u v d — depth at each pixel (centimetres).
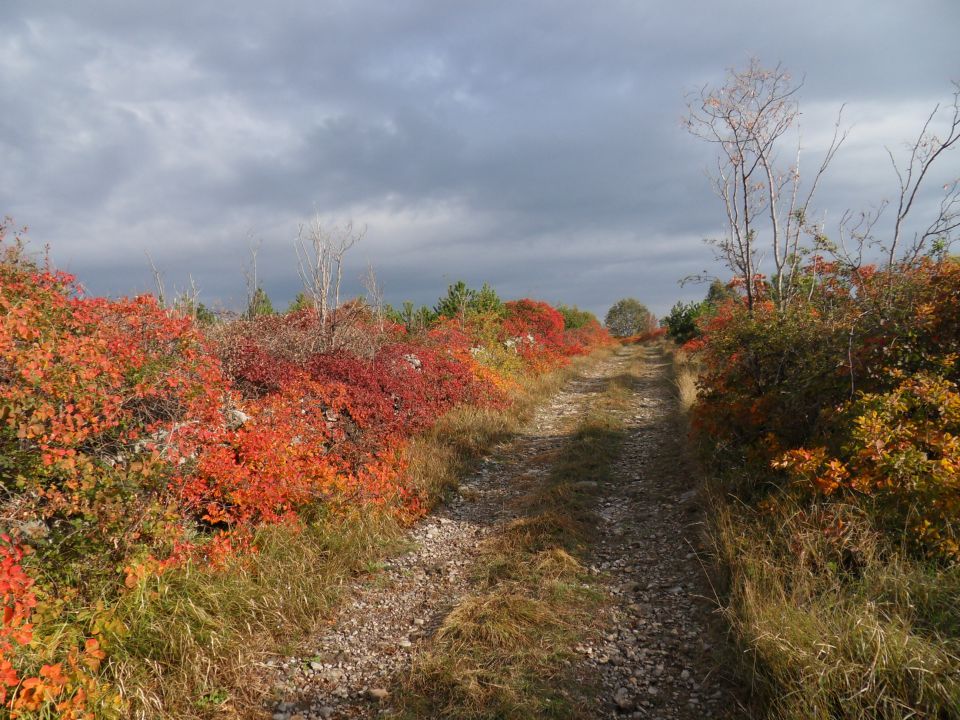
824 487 481
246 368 804
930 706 295
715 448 724
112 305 603
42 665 325
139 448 527
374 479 716
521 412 1302
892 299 573
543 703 362
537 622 454
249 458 592
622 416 1269
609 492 779
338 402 818
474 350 1634
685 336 2619
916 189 620
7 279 498
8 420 394
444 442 988
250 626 439
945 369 495
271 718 366
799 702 313
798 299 759
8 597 322
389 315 1647
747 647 371
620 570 555
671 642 430
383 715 365
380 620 488
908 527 432
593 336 3741
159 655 380
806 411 603
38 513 407
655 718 352
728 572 478
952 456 434
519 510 721
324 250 1045
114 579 413
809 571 423
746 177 810
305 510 624
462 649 422
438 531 684
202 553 490
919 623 361
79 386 450
